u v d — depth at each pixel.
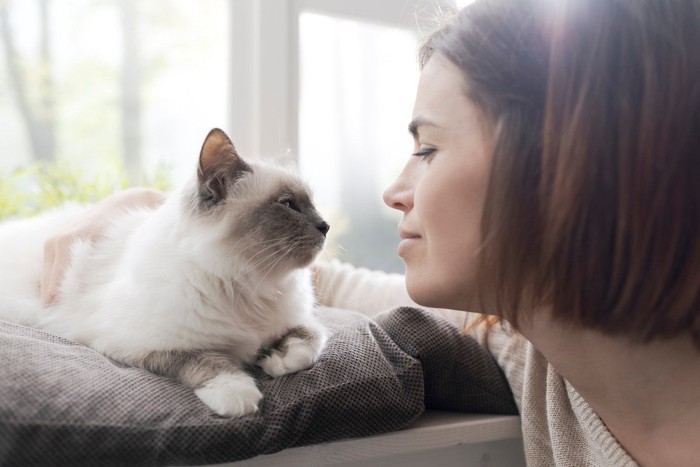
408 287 0.86
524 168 0.67
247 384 0.86
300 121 1.95
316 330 1.08
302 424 0.84
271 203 1.14
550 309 0.72
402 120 2.15
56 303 1.18
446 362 1.04
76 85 2.00
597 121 0.64
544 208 0.66
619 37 0.65
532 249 0.68
